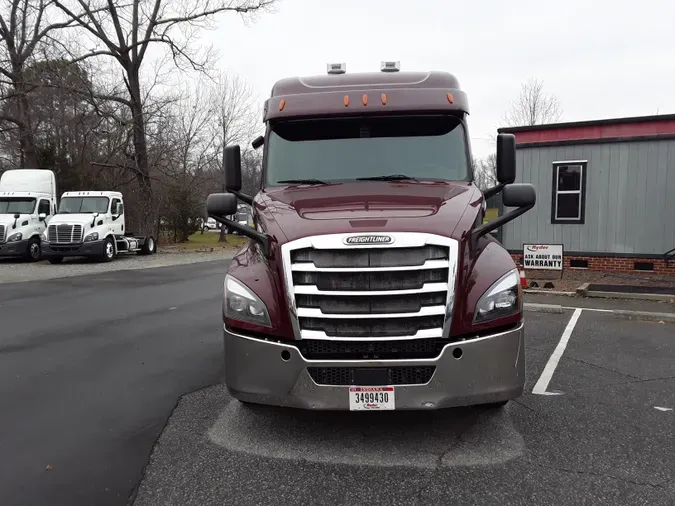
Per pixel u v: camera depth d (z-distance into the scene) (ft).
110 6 94.68
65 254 66.03
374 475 11.11
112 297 36.91
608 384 16.94
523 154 44.29
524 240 44.60
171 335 24.50
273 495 10.38
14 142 102.01
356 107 16.38
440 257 11.48
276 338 11.80
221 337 24.08
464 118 16.62
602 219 42.16
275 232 12.27
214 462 11.77
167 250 100.17
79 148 99.30
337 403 11.42
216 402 15.57
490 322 11.71
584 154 42.32
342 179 15.88
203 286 43.34
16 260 73.82
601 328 25.11
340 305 11.50
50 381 17.65
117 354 21.09
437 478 10.96
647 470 11.23
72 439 13.03
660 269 40.70
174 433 13.35
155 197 103.19
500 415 14.29
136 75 99.40
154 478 11.09
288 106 16.63
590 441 12.67
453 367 11.38
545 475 11.04
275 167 16.39
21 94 86.89
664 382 17.13
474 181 15.94
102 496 10.39
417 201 13.44
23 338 23.97
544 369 18.62
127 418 14.38
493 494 10.30
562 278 40.24
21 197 70.79
